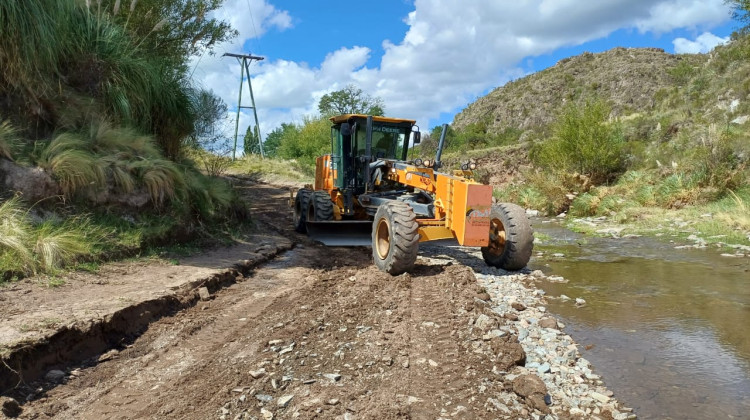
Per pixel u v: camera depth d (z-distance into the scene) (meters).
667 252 10.25
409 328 5.03
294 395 3.61
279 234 11.12
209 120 11.84
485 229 7.34
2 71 6.98
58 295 5.07
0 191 6.17
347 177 10.04
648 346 4.96
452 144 68.69
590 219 17.20
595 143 22.41
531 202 21.92
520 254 7.90
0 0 6.61
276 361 4.21
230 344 4.64
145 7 11.37
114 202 7.27
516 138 68.12
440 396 3.62
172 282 5.97
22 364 3.68
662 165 20.11
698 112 25.58
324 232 10.06
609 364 4.52
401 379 3.89
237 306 5.80
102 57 8.60
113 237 6.81
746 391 3.99
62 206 6.64
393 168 9.05
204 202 9.18
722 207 14.48
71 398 3.61
